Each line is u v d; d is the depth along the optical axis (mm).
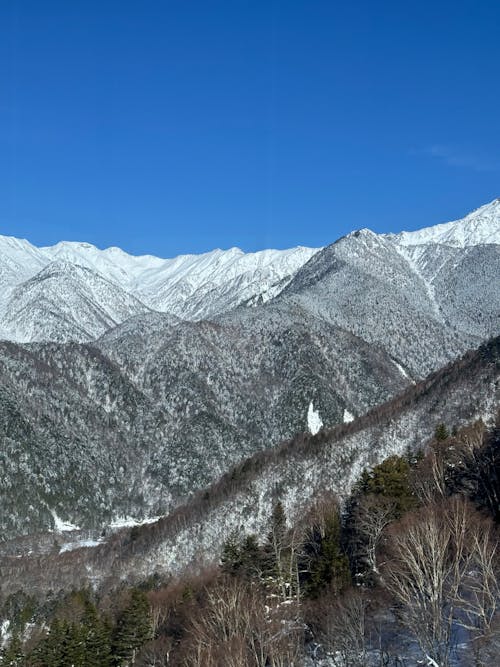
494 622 40688
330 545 57750
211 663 46469
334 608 47750
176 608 67062
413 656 41625
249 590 60000
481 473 63562
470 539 47688
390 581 47438
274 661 44625
